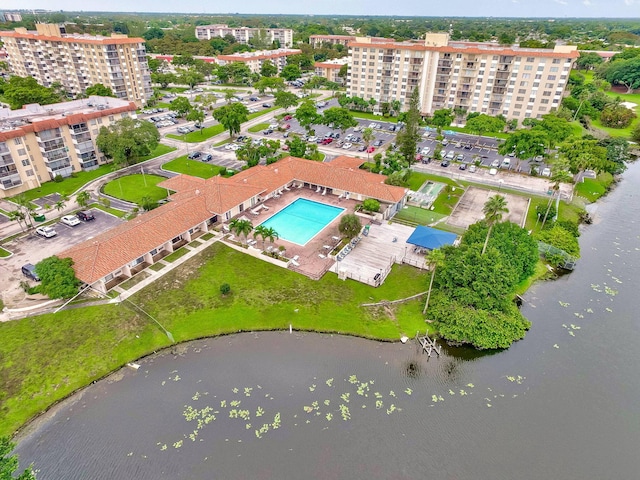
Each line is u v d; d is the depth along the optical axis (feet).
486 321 183.52
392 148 386.11
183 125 481.87
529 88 457.27
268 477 127.24
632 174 381.40
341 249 237.66
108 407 149.07
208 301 197.67
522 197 307.17
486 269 191.42
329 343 179.01
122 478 126.72
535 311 204.44
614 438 144.25
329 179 303.07
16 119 330.95
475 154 397.39
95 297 197.88
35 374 158.81
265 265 224.12
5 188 290.76
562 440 142.92
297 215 277.64
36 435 138.72
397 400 155.43
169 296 200.13
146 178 332.60
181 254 232.53
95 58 508.12
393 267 226.58
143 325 183.11
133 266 221.87
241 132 458.09
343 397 155.43
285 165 323.78
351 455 134.72
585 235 272.92
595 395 160.97
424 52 486.79
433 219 275.39
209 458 132.57
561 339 187.93
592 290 220.64
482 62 467.11
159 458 132.26
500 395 159.84
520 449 139.13
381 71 523.70
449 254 208.03
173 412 147.64
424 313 195.72
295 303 197.88
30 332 176.96
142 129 345.72
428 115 520.83
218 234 252.62
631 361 177.17
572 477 131.03
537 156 378.32
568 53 428.97
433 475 129.70
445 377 166.40
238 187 277.23
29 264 215.10
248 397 153.99
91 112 349.20
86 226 259.80
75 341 173.58
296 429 142.72
